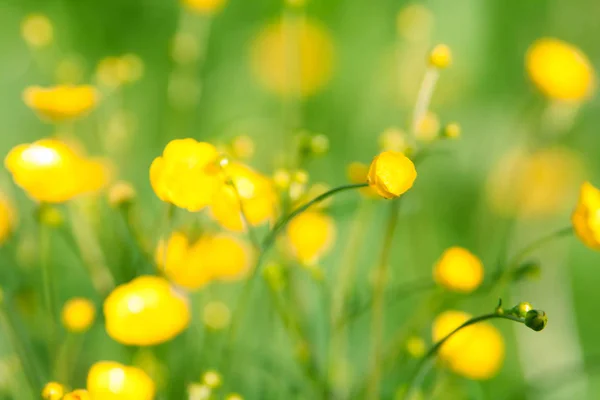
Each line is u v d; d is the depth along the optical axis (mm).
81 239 792
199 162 672
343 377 786
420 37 1073
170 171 672
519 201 1039
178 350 773
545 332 924
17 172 700
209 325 755
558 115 1063
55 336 758
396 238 962
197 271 736
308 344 766
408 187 663
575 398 897
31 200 856
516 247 1009
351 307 781
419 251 966
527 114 1080
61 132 850
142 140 1069
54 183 703
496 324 930
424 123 773
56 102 747
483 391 888
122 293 682
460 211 1036
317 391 760
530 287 943
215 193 678
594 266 1047
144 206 918
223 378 727
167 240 700
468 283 725
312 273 758
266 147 1012
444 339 687
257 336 803
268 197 715
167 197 672
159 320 681
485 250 1004
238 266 759
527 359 910
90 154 931
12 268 793
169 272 733
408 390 705
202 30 1137
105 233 797
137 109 1096
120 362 804
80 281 885
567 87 808
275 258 775
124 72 890
